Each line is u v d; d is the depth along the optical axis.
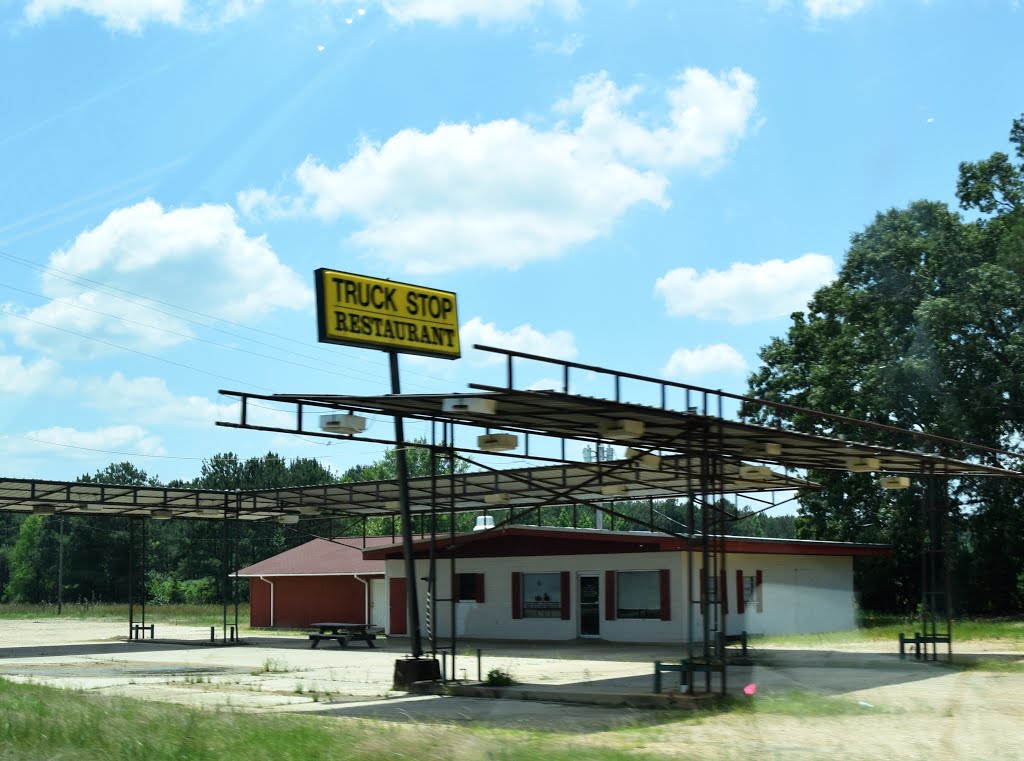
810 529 45.09
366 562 42.09
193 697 17.19
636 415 15.39
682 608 29.38
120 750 9.98
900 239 43.06
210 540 89.31
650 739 11.61
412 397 14.77
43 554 96.06
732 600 30.48
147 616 59.03
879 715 12.82
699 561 29.86
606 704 15.66
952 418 39.53
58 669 23.94
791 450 19.48
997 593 42.88
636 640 30.23
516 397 14.12
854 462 20.95
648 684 18.08
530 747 10.36
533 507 19.72
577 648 28.42
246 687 19.17
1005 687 16.25
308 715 13.95
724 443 18.48
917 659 21.55
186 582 88.19
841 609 25.62
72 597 92.75
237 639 33.91
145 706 13.65
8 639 37.97
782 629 22.55
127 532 95.75
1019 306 39.91
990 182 45.12
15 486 28.77
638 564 30.41
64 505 32.31
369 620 41.78
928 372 39.84
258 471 100.62
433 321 21.59
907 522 41.69
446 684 17.86
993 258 42.97
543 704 15.91
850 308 43.69
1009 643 27.09
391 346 20.75
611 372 14.81
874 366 41.00
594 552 31.31
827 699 14.42
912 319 42.59
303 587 44.38
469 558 34.34
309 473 101.12
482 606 33.78
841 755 9.97
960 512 42.25
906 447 41.41
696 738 11.63
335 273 20.00
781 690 15.70
